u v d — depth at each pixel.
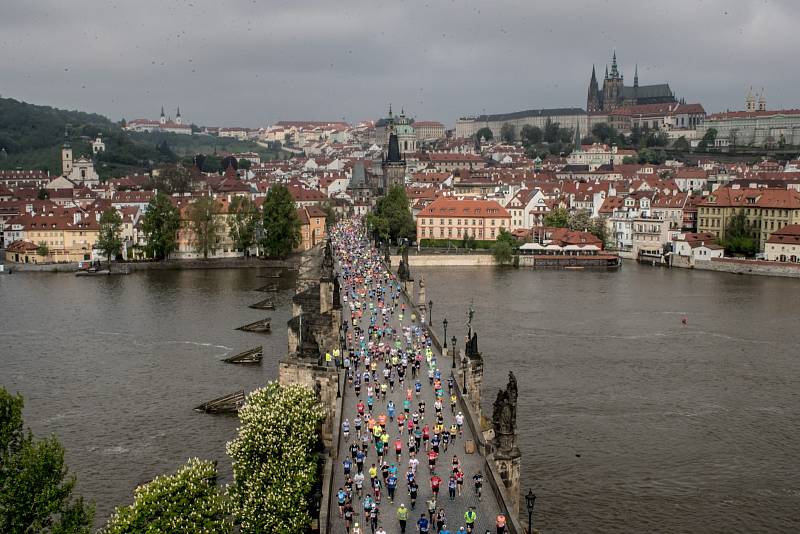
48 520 75.62
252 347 178.88
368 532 78.94
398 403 116.44
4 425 76.31
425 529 77.25
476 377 117.75
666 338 192.00
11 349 178.88
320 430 100.56
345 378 124.06
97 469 113.81
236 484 89.00
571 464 116.75
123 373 159.50
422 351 147.50
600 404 142.12
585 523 100.38
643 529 99.31
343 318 177.12
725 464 118.12
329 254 168.50
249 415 91.62
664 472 115.00
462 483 88.94
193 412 136.25
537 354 174.25
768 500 107.44
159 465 114.94
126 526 75.19
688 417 136.75
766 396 148.50
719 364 169.50
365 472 92.50
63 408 138.88
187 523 76.19
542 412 137.50
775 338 193.50
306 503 85.12
